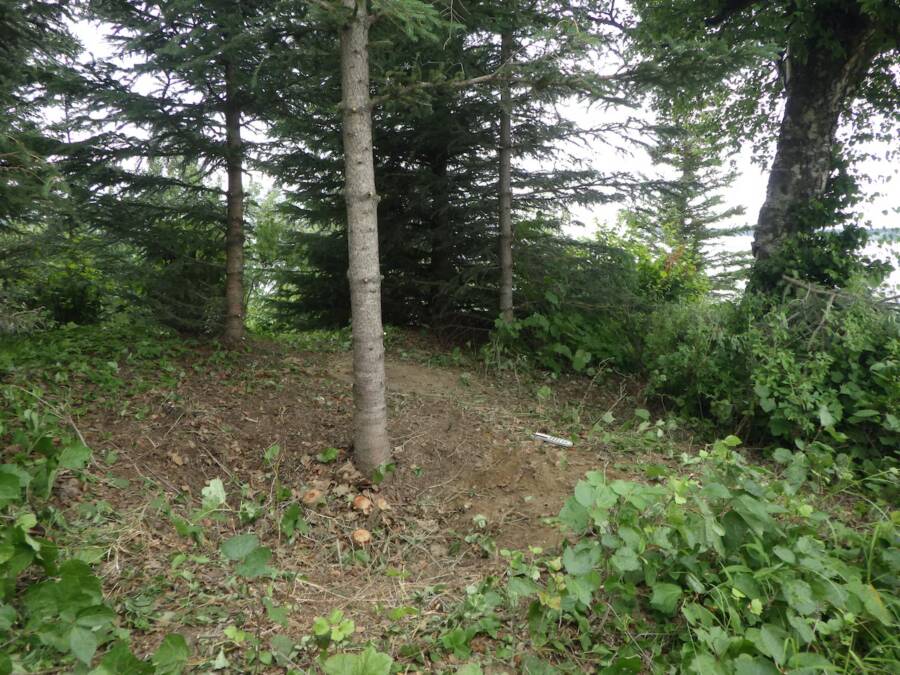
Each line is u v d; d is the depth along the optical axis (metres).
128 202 5.35
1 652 2.07
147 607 2.58
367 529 3.51
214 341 5.80
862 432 4.54
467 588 2.71
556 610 2.51
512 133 6.88
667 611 2.50
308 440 4.31
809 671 2.14
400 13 3.31
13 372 4.26
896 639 2.41
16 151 3.70
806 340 5.22
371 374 3.88
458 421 4.79
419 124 6.86
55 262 5.99
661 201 7.63
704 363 5.29
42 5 4.92
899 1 6.68
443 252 7.82
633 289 7.88
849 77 7.53
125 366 4.95
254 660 2.33
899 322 4.92
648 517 2.83
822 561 2.65
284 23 3.96
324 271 8.23
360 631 2.58
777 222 7.61
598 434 4.90
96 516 3.09
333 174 7.56
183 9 4.52
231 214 5.75
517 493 3.83
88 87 4.91
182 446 3.98
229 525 3.40
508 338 6.77
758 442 5.11
